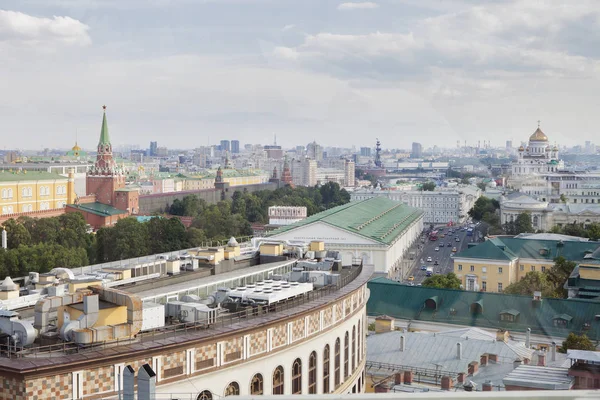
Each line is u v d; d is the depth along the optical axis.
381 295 108.88
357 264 79.75
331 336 57.59
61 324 41.91
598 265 79.81
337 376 59.31
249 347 46.81
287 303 54.22
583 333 68.81
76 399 37.38
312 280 63.16
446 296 103.69
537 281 83.44
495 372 72.75
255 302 52.31
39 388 36.22
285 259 78.56
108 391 38.59
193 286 57.81
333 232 197.62
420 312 103.00
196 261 68.69
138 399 33.59
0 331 40.69
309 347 53.66
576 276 81.75
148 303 46.56
